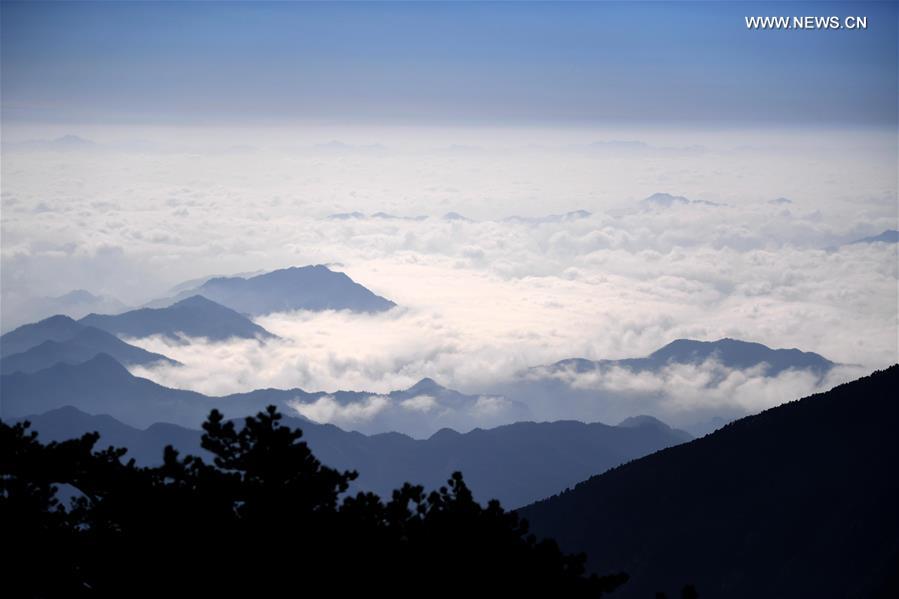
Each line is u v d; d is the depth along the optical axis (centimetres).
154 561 2089
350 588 2038
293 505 2169
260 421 2222
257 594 2042
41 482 2348
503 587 2062
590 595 2105
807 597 7369
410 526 2189
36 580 2248
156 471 2267
